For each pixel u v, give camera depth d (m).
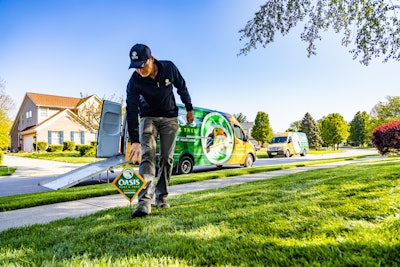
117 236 2.24
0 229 3.05
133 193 2.93
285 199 3.27
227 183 6.54
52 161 17.28
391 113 36.16
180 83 3.27
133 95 2.97
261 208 2.81
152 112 3.11
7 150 37.84
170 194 4.99
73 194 5.05
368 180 4.06
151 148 3.07
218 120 10.90
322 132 49.66
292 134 24.50
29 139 31.33
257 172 9.12
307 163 12.32
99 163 7.85
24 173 10.70
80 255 1.87
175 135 3.27
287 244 1.72
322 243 1.67
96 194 5.30
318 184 4.23
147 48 2.69
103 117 8.07
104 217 3.04
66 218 3.27
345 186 3.70
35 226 2.90
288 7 6.46
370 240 1.62
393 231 1.73
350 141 73.00
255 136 52.50
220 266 1.53
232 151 11.35
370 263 1.36
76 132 30.06
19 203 4.30
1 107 28.25
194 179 6.96
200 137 9.98
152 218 2.76
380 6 5.93
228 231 2.14
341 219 2.12
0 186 7.50
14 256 1.93
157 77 2.90
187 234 2.13
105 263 1.64
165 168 3.28
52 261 1.73
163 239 2.06
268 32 6.76
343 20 6.53
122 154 7.98
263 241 1.81
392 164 6.81
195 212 2.92
